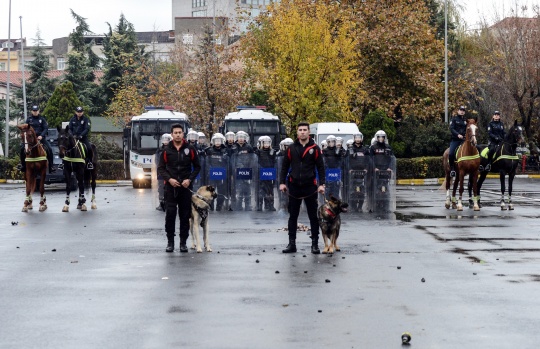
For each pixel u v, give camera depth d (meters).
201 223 16.20
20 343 8.85
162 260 14.95
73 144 26.66
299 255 15.55
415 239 18.17
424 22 63.78
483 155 26.95
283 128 40.09
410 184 49.78
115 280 12.78
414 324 9.70
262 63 54.22
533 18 61.38
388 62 59.19
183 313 10.30
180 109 56.66
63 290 11.93
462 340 8.92
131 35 88.25
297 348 8.61
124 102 71.25
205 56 57.62
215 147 26.19
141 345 8.75
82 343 8.84
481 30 64.81
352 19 58.22
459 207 26.42
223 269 13.83
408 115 58.91
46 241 18.05
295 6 54.16
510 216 24.12
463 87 61.38
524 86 57.59
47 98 80.56
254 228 20.58
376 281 12.64
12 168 54.31
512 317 10.06
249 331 9.35
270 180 26.06
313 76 48.69
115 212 26.22
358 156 25.92
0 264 14.56
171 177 15.95
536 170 58.25
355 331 9.35
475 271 13.61
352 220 22.86
